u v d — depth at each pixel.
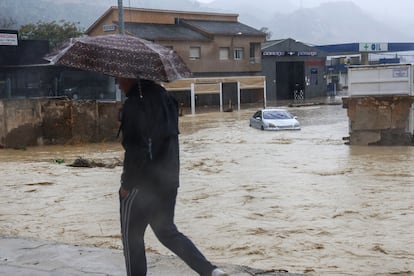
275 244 10.38
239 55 83.44
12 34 51.94
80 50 5.25
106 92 50.06
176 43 75.81
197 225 12.05
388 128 29.92
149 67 5.15
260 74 86.00
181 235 5.39
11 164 24.95
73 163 24.27
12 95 50.41
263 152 28.66
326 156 26.25
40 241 8.59
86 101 37.00
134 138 5.00
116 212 13.61
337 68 108.69
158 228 5.36
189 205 14.34
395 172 20.45
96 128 37.12
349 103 30.50
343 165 22.78
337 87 114.62
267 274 6.73
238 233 11.28
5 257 7.65
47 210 14.01
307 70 95.12
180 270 6.87
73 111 36.16
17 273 6.91
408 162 23.41
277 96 92.62
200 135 39.91
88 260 7.44
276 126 41.44
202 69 78.75
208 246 10.28
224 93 80.31
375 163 23.27
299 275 6.73
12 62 51.81
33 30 80.56
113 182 18.66
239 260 9.30
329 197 15.28
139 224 5.21
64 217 13.09
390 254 9.57
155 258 7.43
